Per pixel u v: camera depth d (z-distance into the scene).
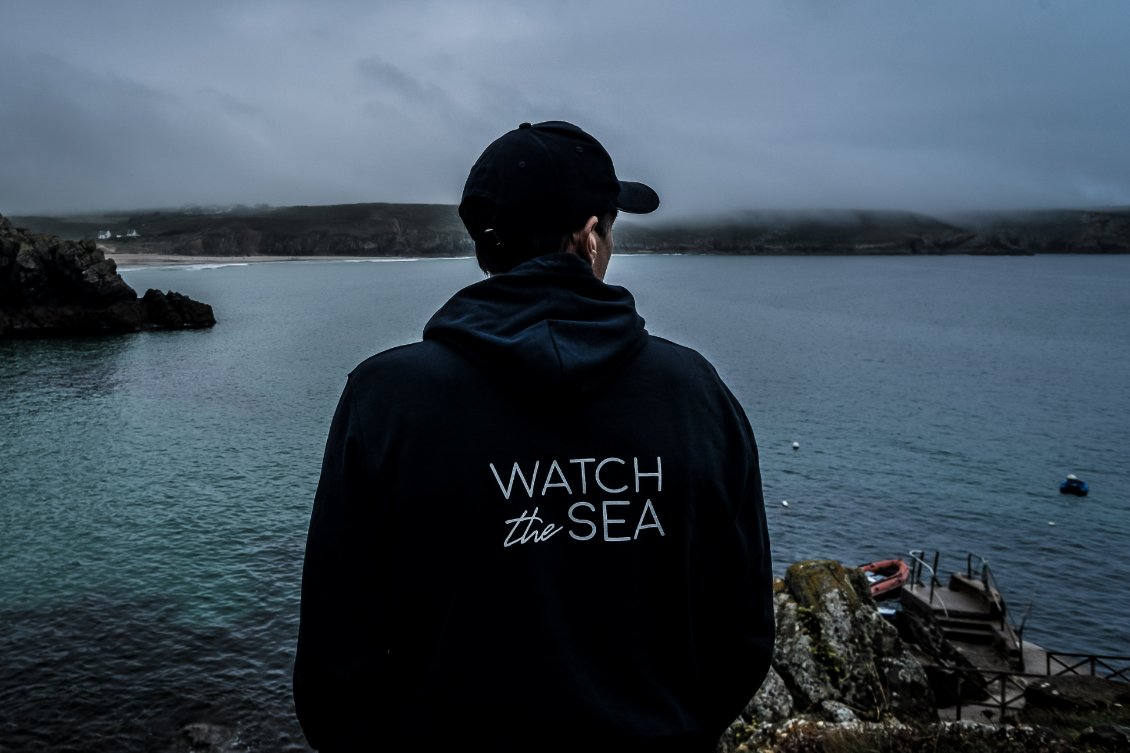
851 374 79.38
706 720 1.76
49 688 17.81
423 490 1.64
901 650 11.16
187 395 57.19
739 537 1.83
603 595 1.65
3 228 86.06
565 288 1.79
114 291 91.50
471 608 1.61
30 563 25.62
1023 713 11.61
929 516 38.19
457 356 1.73
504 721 1.57
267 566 25.78
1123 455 50.78
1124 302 178.62
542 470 1.66
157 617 21.77
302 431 46.59
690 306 154.62
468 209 1.94
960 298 187.12
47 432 45.19
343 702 1.71
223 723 16.81
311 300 157.38
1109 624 28.12
